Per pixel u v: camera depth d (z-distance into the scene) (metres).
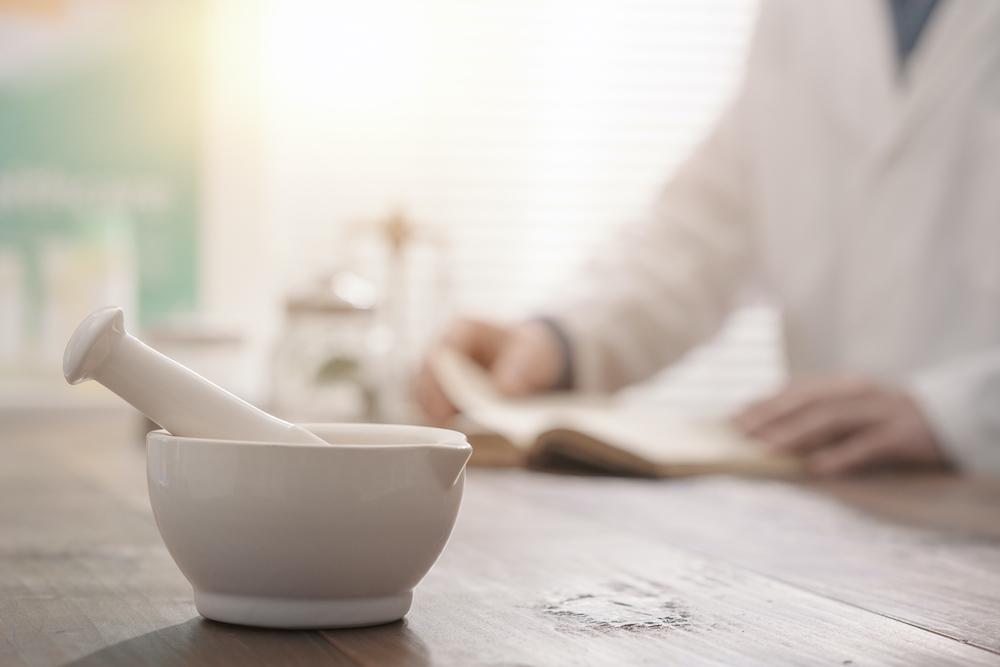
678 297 2.67
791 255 2.70
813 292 2.66
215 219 3.55
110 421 3.00
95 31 3.40
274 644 0.87
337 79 3.79
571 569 1.06
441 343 2.41
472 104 3.89
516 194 3.92
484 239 3.91
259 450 0.88
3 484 1.53
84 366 0.89
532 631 0.90
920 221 2.47
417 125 3.86
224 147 3.54
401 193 3.85
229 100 3.54
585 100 3.94
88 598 0.96
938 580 1.06
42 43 3.35
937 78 2.46
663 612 0.95
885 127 2.52
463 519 1.28
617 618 0.93
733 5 3.98
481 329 2.43
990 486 1.66
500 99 3.90
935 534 1.24
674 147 3.97
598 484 1.61
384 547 0.89
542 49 3.91
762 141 2.77
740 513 1.34
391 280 3.17
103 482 1.56
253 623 0.90
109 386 0.90
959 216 2.44
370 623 0.90
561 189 3.94
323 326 2.65
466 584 1.01
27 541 1.14
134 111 3.45
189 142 3.51
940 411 1.89
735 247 2.80
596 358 2.45
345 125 3.80
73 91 3.39
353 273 3.30
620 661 0.85
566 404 2.22
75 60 3.38
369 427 0.95
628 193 3.96
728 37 3.98
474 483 1.60
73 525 1.22
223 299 3.55
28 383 3.26
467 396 2.12
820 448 1.84
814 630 0.92
